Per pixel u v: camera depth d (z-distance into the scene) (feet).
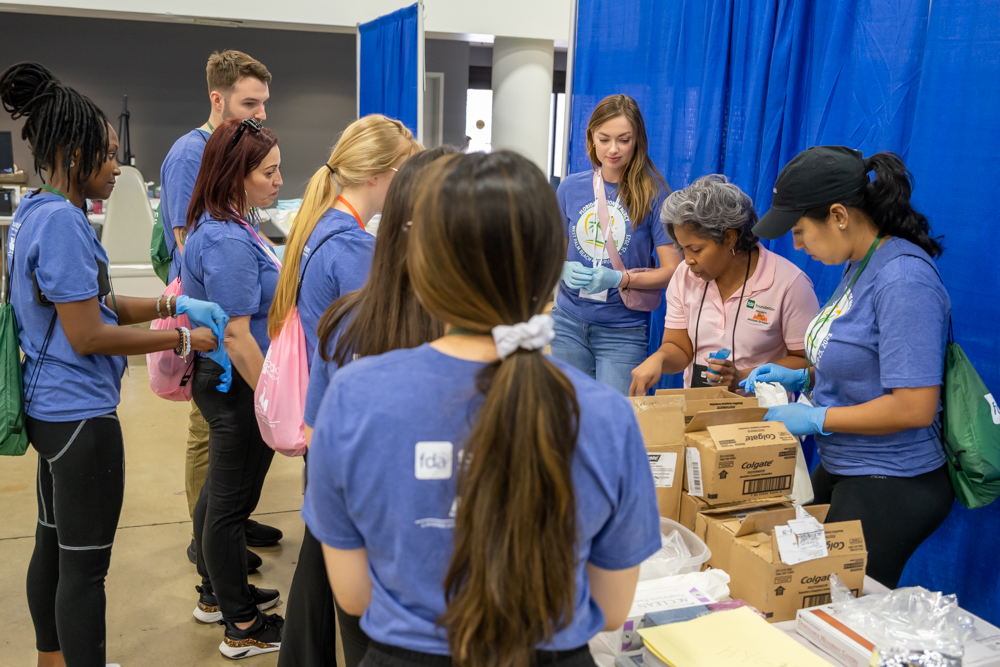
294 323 5.86
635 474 2.62
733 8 7.79
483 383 2.45
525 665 2.47
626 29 9.54
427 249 2.47
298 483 11.48
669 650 3.75
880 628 4.06
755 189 7.63
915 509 5.23
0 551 9.05
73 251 5.23
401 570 2.56
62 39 27.63
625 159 8.09
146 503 10.50
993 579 5.82
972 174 5.62
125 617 7.88
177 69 29.01
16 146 27.53
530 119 21.42
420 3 15.34
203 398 6.81
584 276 8.09
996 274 5.55
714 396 5.48
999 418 5.12
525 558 2.34
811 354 5.66
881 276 5.06
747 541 4.59
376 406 2.48
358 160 5.58
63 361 5.46
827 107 6.76
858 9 6.48
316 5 19.29
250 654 7.25
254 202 6.82
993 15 5.39
